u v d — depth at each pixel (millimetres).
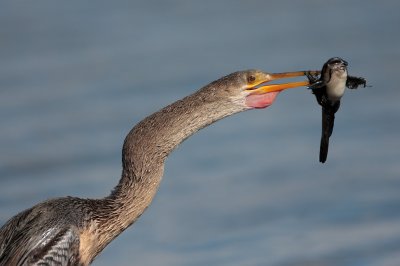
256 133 19516
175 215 16688
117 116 20219
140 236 16188
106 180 17734
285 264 14898
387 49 23094
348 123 19562
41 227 11555
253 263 14992
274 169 18000
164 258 15383
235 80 12555
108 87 21641
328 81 12117
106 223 12086
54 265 11422
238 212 16594
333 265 14781
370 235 15609
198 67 22406
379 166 17844
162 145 12305
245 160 18422
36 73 22641
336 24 25047
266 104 12617
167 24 25391
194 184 17641
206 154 18750
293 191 17172
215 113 12492
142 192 12250
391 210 16328
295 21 25328
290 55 23016
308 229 15945
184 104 12422
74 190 17406
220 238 15875
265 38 24281
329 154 18422
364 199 16766
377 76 21562
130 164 12281
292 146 18844
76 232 11688
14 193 17438
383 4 26391
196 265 15023
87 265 12000
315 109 20328
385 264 14742
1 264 11359
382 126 19359
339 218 16234
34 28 25203
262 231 16016
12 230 11711
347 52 23109
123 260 15445
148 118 12422
